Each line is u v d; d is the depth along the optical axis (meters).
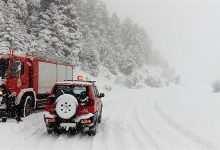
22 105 13.45
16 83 13.11
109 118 16.33
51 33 41.41
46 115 10.76
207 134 11.84
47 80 16.91
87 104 10.84
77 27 48.06
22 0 38.94
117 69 78.12
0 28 32.03
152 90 61.75
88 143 10.24
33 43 37.47
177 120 15.45
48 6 46.44
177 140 11.13
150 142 10.74
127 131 12.62
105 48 75.31
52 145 9.74
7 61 12.91
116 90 52.31
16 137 10.17
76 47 47.50
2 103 12.47
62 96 10.45
